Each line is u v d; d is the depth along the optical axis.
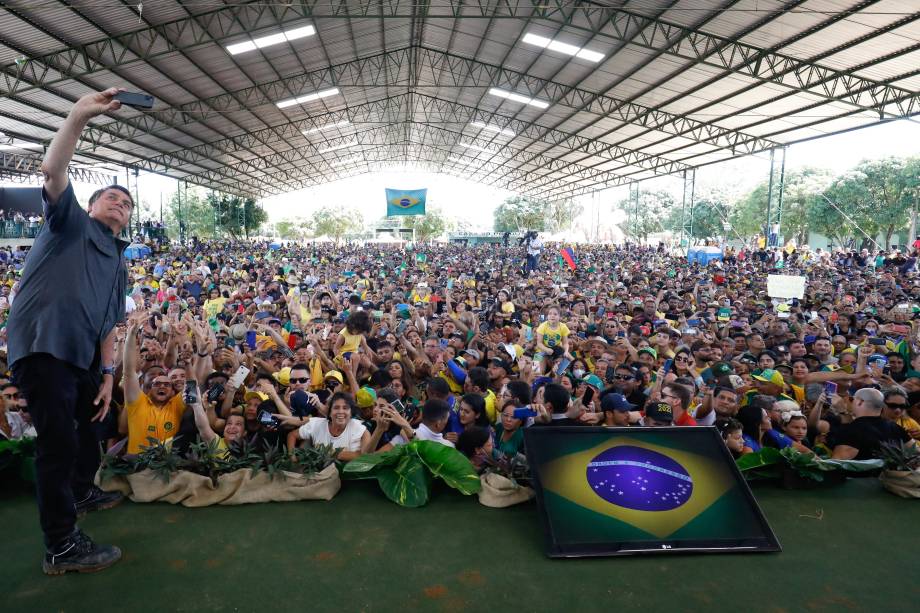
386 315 8.97
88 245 2.14
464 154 46.78
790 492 3.07
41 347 2.00
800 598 2.15
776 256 25.73
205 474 2.88
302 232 83.31
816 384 5.35
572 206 79.81
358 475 2.98
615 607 2.09
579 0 14.41
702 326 9.19
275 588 2.16
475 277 20.08
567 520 2.49
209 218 64.00
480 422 4.09
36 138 22.08
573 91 22.98
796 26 13.51
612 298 13.79
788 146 25.78
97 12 12.68
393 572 2.28
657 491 2.62
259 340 7.45
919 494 2.98
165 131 25.22
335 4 15.70
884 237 43.16
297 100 24.78
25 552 2.35
